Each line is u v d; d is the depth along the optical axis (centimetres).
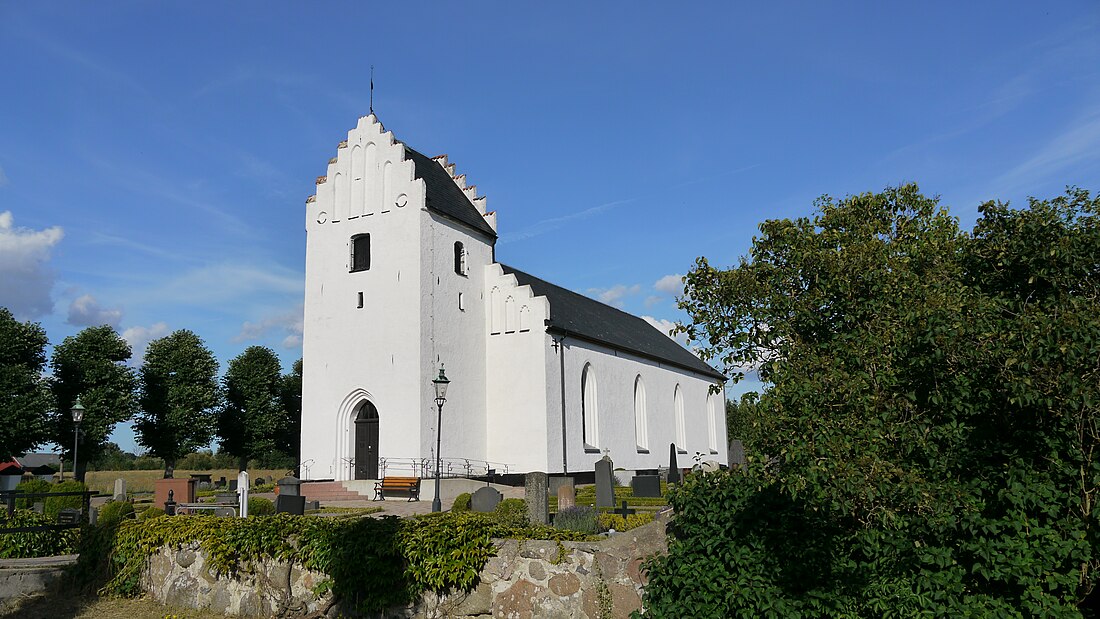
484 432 3775
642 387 4812
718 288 971
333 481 3409
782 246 988
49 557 1625
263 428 6869
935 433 798
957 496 760
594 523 1806
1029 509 773
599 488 2458
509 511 1875
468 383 3697
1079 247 841
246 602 1255
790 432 793
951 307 816
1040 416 770
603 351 4359
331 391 3562
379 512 2650
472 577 1082
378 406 3444
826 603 810
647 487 2805
